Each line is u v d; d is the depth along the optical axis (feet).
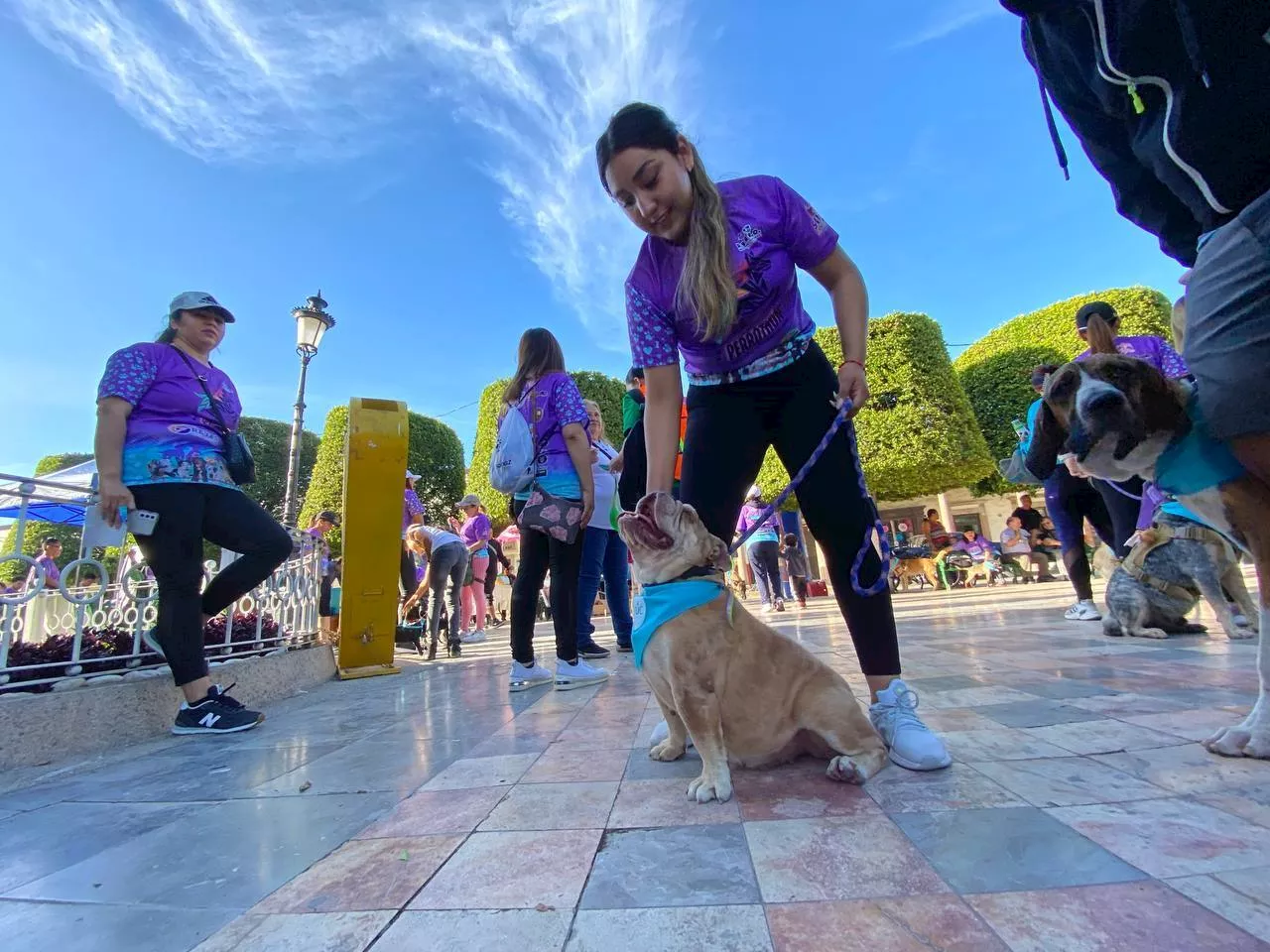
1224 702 7.54
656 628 5.99
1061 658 11.51
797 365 6.99
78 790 7.22
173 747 9.27
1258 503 5.82
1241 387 4.97
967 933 3.30
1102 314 11.94
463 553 22.44
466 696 12.17
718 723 5.78
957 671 10.84
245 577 11.03
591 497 12.19
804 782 5.86
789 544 35.81
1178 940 3.14
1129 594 13.88
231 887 4.46
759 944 3.33
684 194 6.44
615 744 7.68
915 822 4.73
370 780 6.83
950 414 49.70
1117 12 4.75
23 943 3.85
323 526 25.52
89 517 9.87
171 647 9.96
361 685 15.05
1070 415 7.14
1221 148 4.64
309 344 32.22
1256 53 4.34
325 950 3.55
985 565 46.62
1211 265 5.07
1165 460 6.47
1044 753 6.13
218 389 11.05
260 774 7.43
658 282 7.13
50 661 9.61
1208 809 4.59
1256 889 3.56
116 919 4.09
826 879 3.97
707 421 7.20
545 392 12.39
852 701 6.15
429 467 62.64
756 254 6.57
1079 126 5.85
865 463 50.55
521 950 3.42
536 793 6.00
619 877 4.19
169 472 9.94
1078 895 3.58
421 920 3.80
